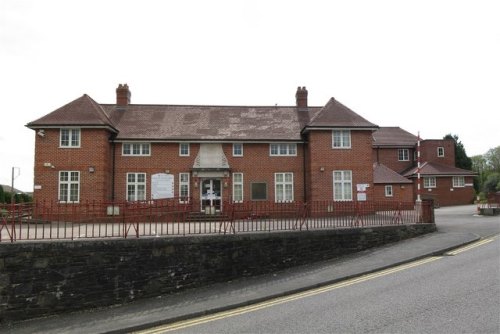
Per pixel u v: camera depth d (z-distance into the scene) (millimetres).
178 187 27797
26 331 9656
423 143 48281
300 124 30422
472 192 45281
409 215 19453
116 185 27344
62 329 9539
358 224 17172
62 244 11305
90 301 11469
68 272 11305
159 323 9422
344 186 27562
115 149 27578
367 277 12219
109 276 11734
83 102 27438
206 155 28094
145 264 12172
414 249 15250
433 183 44438
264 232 14148
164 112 30938
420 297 9273
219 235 13297
